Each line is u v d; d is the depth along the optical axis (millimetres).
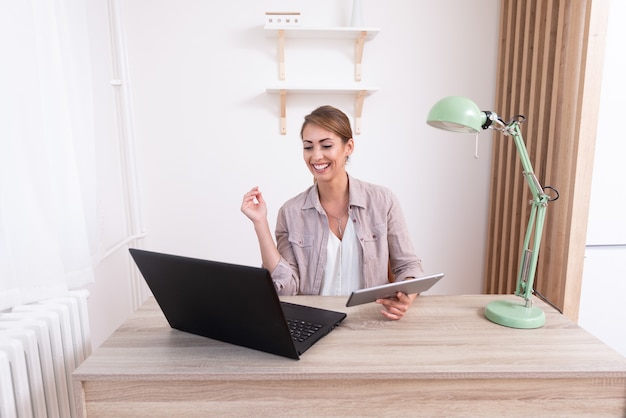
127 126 2381
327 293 1626
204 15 2436
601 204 1919
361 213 1575
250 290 871
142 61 2441
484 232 2771
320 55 2523
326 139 1420
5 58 1173
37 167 1269
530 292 1191
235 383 945
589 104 1731
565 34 1880
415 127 2633
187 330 1108
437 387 951
